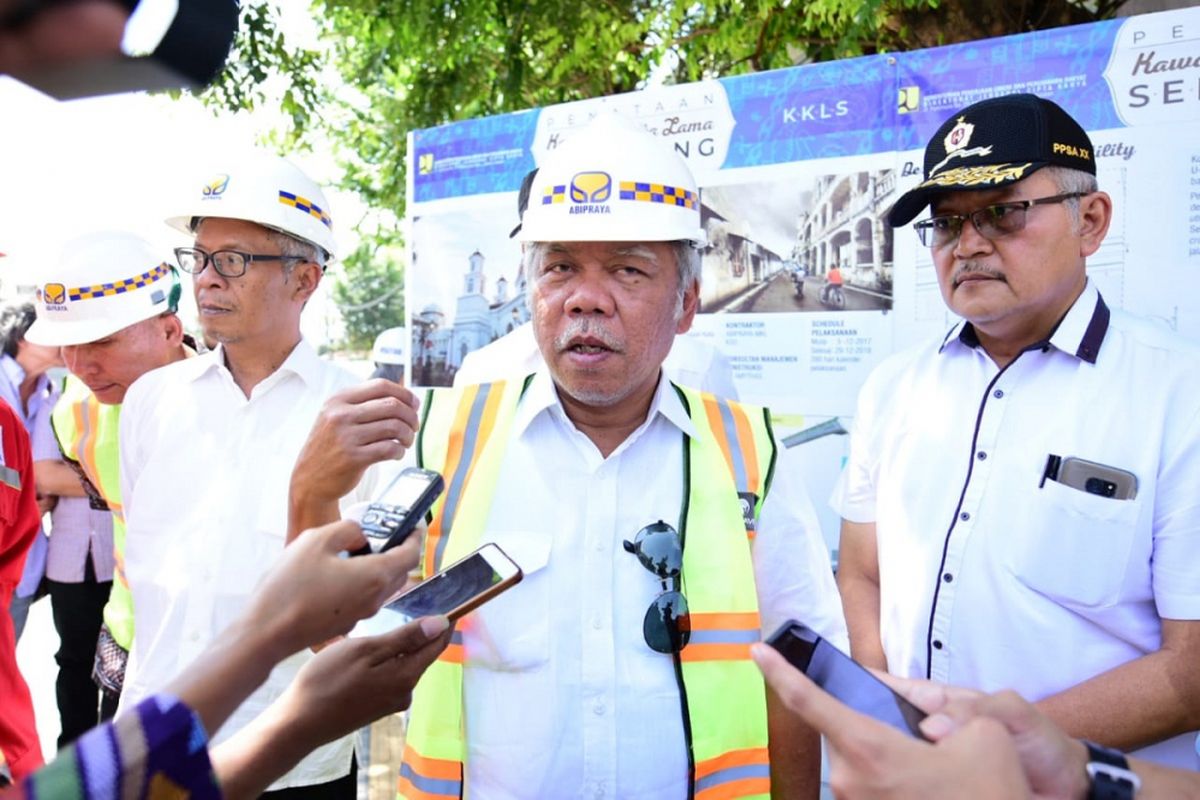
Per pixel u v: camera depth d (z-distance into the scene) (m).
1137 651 1.86
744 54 6.10
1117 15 4.56
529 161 3.65
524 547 1.65
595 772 1.59
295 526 1.61
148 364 3.02
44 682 5.40
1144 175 2.54
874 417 2.28
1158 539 1.81
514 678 1.62
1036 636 1.89
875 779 0.87
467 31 5.97
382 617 1.49
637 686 1.62
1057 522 1.87
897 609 2.10
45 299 2.94
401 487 1.37
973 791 0.85
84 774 0.79
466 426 1.79
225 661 1.01
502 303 3.74
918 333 2.89
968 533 1.97
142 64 0.60
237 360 2.56
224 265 2.43
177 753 0.86
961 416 2.05
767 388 3.17
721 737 1.63
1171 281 2.51
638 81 7.21
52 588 3.88
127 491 2.67
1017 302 1.91
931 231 2.25
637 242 1.58
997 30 4.62
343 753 2.37
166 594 2.42
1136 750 1.78
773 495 1.79
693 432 1.75
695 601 1.65
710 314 3.27
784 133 3.11
